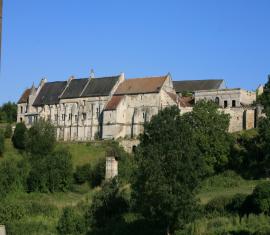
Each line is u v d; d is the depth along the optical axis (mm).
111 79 194125
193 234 85562
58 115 198375
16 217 103938
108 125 182625
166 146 89688
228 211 95625
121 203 102625
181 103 179000
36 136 166625
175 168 87438
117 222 97500
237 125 165000
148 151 90688
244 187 119188
